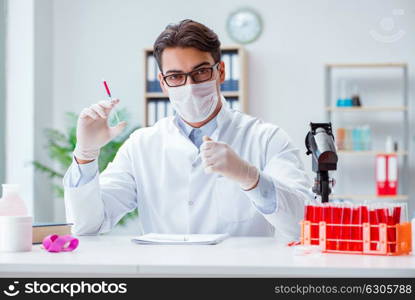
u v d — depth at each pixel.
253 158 2.04
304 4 4.78
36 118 4.71
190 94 1.85
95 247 1.56
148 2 4.94
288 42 4.79
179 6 4.90
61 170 4.96
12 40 4.70
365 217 1.40
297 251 1.38
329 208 1.43
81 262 1.25
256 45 4.81
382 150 4.73
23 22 4.70
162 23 4.93
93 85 4.99
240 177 1.56
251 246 1.57
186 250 1.48
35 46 4.70
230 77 4.55
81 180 1.82
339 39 4.75
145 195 2.08
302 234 1.48
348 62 4.74
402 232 1.40
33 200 4.66
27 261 1.28
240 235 2.01
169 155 2.04
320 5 4.77
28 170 4.66
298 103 4.77
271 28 4.80
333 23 4.76
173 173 2.03
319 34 4.77
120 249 1.51
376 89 4.73
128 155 2.13
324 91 4.61
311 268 1.18
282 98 4.78
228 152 1.54
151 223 2.08
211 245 1.60
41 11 4.80
